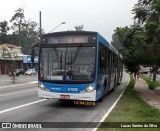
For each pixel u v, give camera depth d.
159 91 24.94
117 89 26.61
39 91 14.07
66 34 13.90
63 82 13.52
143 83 35.59
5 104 15.12
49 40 14.09
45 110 13.23
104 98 18.92
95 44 13.59
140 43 19.44
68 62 13.64
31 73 70.56
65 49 13.77
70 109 13.70
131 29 19.80
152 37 19.06
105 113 12.69
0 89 26.94
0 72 69.50
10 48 75.25
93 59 13.48
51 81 13.74
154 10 19.11
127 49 21.27
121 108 14.07
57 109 13.61
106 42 16.59
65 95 13.52
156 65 22.95
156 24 18.19
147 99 18.52
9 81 41.66
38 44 14.66
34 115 11.83
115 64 23.17
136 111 13.09
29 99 17.55
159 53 19.84
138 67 26.14
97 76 13.53
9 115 11.69
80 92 13.36
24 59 79.81
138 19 20.66
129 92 22.33
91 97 13.31
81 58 13.57
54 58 13.86
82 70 13.47
